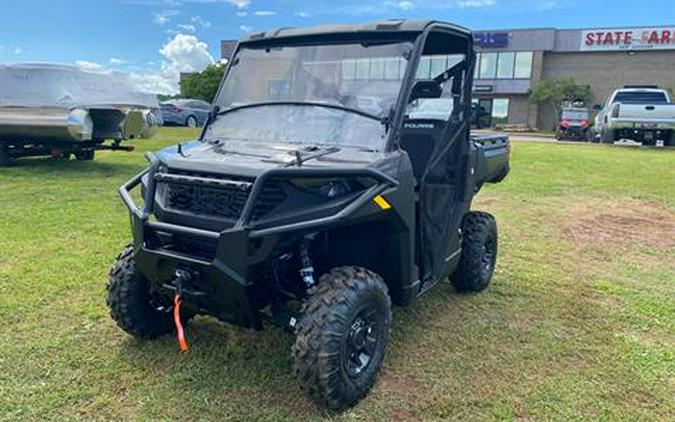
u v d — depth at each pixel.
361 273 2.92
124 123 10.59
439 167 3.77
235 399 2.91
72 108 9.88
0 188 8.42
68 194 8.06
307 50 3.50
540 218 7.52
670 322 4.05
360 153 3.03
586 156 15.30
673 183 10.59
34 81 9.74
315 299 2.78
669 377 3.26
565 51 38.53
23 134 10.00
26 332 3.60
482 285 4.59
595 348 3.61
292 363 2.89
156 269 2.92
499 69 39.34
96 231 6.03
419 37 3.28
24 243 5.52
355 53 3.36
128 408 2.82
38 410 2.78
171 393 2.96
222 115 3.61
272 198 2.68
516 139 24.58
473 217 4.57
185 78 36.66
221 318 3.03
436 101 3.79
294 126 3.35
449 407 2.90
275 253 2.71
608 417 2.85
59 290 4.31
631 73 37.41
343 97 3.33
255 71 3.63
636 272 5.23
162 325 3.50
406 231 3.10
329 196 2.76
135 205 3.06
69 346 3.42
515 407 2.92
